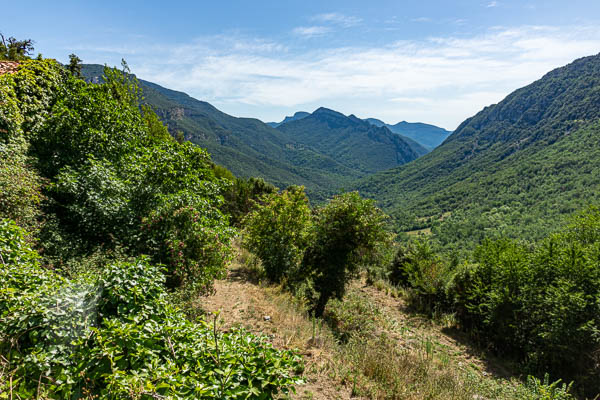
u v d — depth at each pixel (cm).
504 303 757
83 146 711
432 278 1035
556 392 497
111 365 240
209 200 645
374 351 505
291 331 520
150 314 305
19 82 750
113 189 567
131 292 304
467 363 684
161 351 281
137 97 1516
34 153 677
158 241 512
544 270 739
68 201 595
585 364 606
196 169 707
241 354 289
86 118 743
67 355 244
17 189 464
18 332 243
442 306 1008
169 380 240
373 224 751
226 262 598
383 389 393
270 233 891
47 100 843
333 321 732
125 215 543
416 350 668
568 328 614
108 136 759
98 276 328
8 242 330
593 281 642
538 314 696
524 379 646
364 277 1406
